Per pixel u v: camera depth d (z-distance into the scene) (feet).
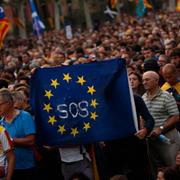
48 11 372.79
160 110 61.72
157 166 60.29
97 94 53.67
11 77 102.27
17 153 55.72
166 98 61.67
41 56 149.18
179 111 66.33
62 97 53.83
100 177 57.77
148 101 62.23
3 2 370.12
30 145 55.31
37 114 53.98
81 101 53.67
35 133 55.06
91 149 56.18
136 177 60.80
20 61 141.59
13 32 408.46
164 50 105.19
